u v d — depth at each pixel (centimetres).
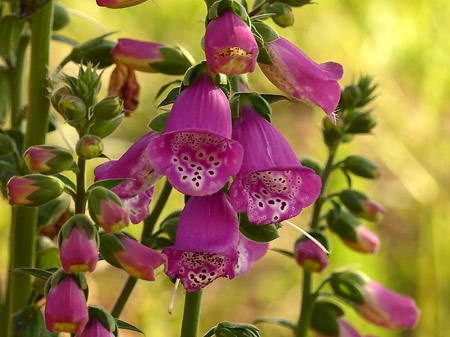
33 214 80
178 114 66
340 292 83
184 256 67
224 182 65
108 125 68
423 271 127
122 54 77
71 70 76
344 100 81
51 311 65
